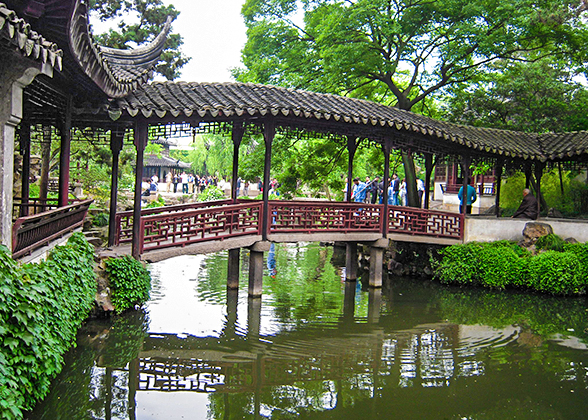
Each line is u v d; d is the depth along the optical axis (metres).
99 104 9.08
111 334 8.81
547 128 19.53
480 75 19.30
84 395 6.63
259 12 18.69
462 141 14.16
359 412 6.56
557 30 16.84
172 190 42.16
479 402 6.93
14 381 4.89
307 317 10.70
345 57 16.12
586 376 7.93
